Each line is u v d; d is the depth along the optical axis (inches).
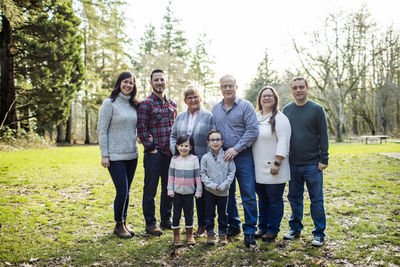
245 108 132.0
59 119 618.5
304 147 129.2
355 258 108.5
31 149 503.8
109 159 134.0
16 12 295.9
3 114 500.1
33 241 122.0
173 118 149.0
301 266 104.3
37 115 581.0
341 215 160.6
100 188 221.6
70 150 524.1
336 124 1016.9
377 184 236.7
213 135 128.1
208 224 128.1
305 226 146.5
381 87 1130.0
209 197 128.0
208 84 1451.8
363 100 1245.7
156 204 188.7
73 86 605.0
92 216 158.1
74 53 567.2
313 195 127.0
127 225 149.6
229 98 133.6
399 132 1286.9
